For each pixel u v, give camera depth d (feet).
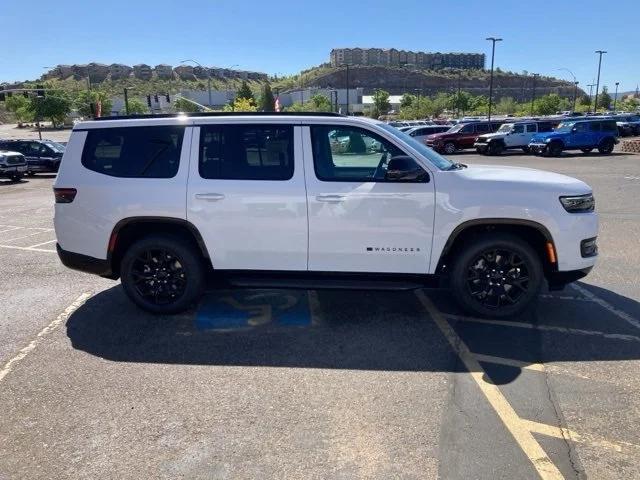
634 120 148.05
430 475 9.09
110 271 16.63
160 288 16.71
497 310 15.97
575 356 13.67
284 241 15.67
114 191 16.03
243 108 185.68
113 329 15.94
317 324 16.14
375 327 15.83
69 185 16.42
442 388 12.09
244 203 15.58
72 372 13.14
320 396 11.82
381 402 11.51
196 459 9.65
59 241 16.87
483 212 15.03
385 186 15.21
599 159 86.99
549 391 11.87
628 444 9.91
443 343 14.61
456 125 114.21
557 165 76.54
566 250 15.19
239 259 15.98
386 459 9.55
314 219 15.43
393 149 15.58
